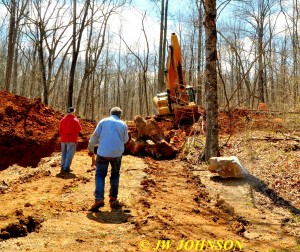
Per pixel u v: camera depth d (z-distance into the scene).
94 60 26.42
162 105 16.19
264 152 10.16
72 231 4.96
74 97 49.56
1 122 13.26
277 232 5.45
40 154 12.98
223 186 8.02
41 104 15.58
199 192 7.50
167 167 9.96
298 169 8.31
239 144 11.33
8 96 14.85
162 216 5.80
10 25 22.69
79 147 13.27
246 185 7.91
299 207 6.51
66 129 9.09
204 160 10.34
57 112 16.33
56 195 6.88
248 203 6.96
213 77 10.14
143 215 5.78
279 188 7.49
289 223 5.87
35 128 13.92
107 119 6.32
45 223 5.22
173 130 13.61
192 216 5.95
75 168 9.68
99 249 4.41
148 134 11.88
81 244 4.54
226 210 6.42
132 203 6.42
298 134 12.05
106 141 6.14
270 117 13.78
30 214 5.57
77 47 19.12
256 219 6.05
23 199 6.58
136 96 66.06
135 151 11.48
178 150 11.49
